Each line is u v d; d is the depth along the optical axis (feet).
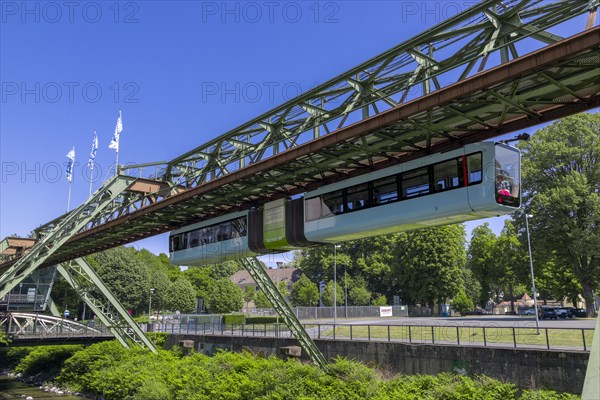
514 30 43.16
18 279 88.48
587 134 163.02
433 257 242.58
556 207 158.51
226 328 157.69
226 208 88.94
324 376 79.61
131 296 283.18
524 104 45.78
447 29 48.34
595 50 35.63
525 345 81.10
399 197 57.36
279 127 67.82
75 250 126.72
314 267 320.50
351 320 192.65
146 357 120.26
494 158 49.70
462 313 256.73
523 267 204.74
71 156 167.53
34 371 146.41
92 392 113.50
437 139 56.29
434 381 69.26
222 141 79.00
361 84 56.08
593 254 152.76
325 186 67.41
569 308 177.78
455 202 51.67
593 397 13.51
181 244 95.66
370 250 309.22
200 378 91.56
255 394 79.00
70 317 255.29
